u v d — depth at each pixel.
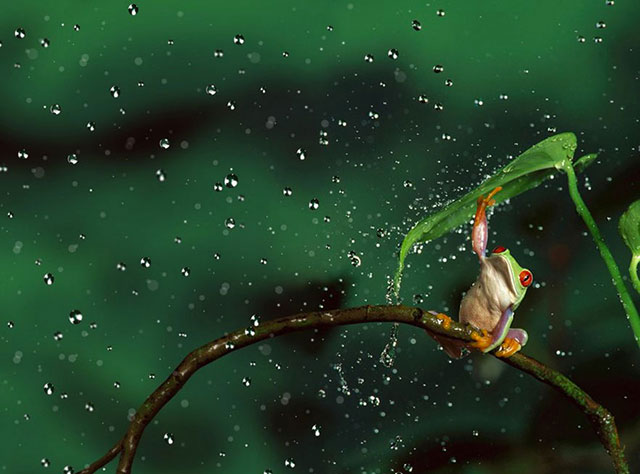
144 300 2.45
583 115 2.55
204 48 2.77
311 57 2.75
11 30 2.73
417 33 2.73
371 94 2.67
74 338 2.42
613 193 2.33
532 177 1.02
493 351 0.97
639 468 1.89
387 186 2.51
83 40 2.76
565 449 1.94
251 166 2.61
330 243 2.42
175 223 2.54
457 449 2.02
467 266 2.24
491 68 2.66
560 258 2.21
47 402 2.34
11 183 2.59
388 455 2.06
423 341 2.22
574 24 2.69
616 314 2.13
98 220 2.56
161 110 2.69
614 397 2.01
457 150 2.56
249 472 2.18
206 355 0.94
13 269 2.47
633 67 2.60
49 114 2.67
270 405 2.23
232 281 2.42
